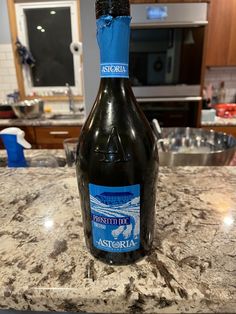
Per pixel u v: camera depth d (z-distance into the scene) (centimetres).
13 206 52
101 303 31
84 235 39
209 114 200
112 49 29
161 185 60
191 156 82
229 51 206
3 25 242
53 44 254
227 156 84
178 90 182
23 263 35
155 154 35
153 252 37
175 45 171
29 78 261
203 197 54
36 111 225
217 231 42
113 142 31
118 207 31
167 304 30
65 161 100
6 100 262
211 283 31
